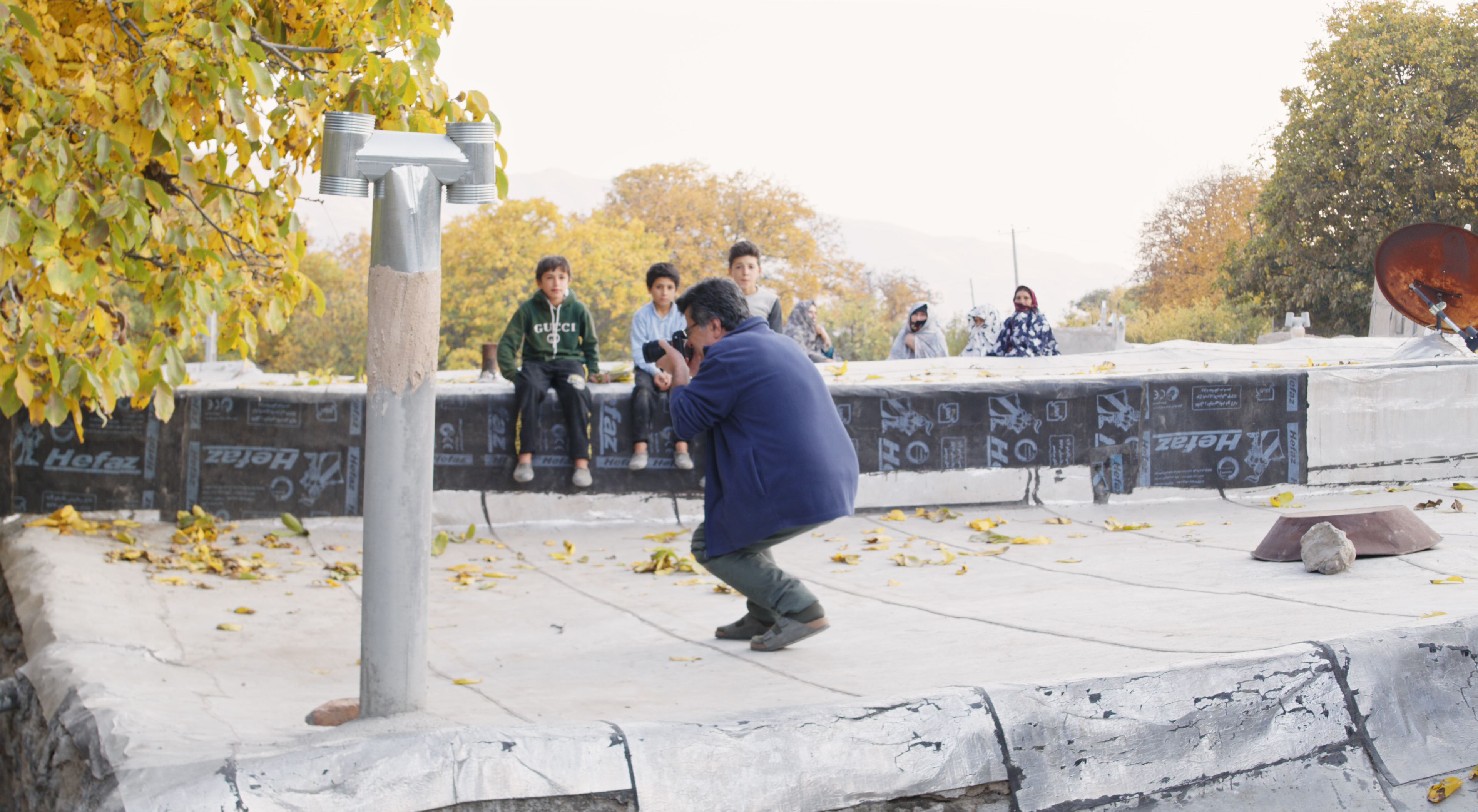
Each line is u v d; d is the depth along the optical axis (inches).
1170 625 155.1
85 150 141.1
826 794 100.7
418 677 105.8
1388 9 1205.7
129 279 171.8
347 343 1903.3
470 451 271.9
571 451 274.1
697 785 97.8
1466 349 330.0
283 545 244.5
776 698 125.8
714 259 2356.1
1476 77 1136.2
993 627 165.2
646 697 130.1
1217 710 111.8
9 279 146.3
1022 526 268.5
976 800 104.9
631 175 2431.1
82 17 156.4
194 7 149.9
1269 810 107.9
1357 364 312.5
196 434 256.8
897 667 142.3
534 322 275.6
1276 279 1312.7
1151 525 261.9
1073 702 109.1
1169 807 107.7
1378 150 1166.3
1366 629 123.7
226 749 94.7
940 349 522.3
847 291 2359.7
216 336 194.7
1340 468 297.0
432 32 161.9
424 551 105.8
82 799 96.8
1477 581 164.7
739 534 153.3
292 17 177.3
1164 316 1632.6
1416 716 116.6
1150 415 292.0
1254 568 198.1
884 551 244.1
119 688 122.6
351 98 157.1
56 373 154.3
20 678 139.6
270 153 167.2
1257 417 294.7
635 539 263.4
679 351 174.9
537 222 1907.0
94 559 209.0
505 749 94.7
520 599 202.5
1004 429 290.0
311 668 152.7
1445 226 333.1
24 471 250.2
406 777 91.1
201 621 176.4
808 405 153.2
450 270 1881.2
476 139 104.9
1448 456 304.3
